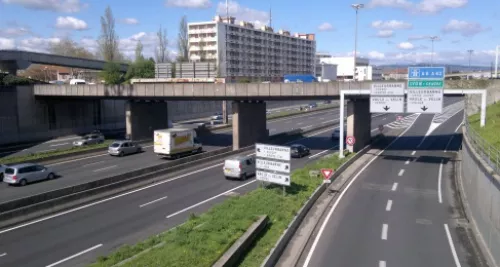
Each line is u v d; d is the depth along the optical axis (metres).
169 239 18.58
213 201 28.44
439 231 22.41
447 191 31.45
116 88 54.75
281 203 24.53
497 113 43.25
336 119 92.75
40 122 64.00
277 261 17.86
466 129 38.84
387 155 47.28
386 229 22.44
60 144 58.88
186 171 38.56
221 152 46.19
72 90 58.47
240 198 25.56
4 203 23.58
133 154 49.97
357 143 48.16
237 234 18.47
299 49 185.88
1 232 22.08
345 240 20.61
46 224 23.52
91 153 49.09
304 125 81.50
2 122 58.44
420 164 42.00
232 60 146.38
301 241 20.33
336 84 43.34
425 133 67.00
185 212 25.89
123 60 101.00
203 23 141.50
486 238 20.56
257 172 27.36
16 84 61.31
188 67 58.22
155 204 27.78
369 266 17.52
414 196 29.80
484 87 50.56
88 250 19.67
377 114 105.19
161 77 60.25
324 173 30.55
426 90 36.25
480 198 22.92
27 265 17.95
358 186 32.50
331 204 27.27
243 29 150.62
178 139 46.66
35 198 25.44
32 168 34.41
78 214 25.47
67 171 39.47
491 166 21.28
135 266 15.16
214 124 79.50
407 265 17.73
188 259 15.62
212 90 48.56
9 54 70.44
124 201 28.52
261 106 55.94
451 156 46.66
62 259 18.61
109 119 77.50
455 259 18.59
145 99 57.28
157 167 36.00
